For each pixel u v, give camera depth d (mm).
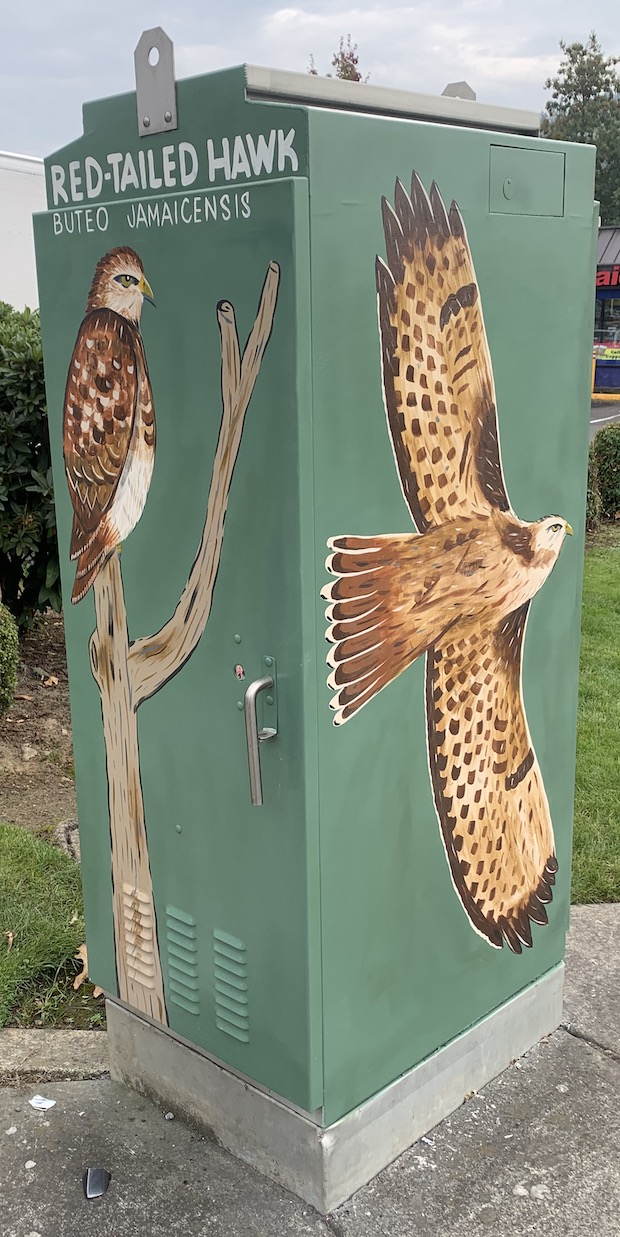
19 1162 2551
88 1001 3199
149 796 2467
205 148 2008
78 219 2256
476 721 2531
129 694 2441
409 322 2113
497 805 2656
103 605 2453
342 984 2291
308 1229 2338
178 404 2145
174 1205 2410
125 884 2609
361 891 2289
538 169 2367
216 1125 2580
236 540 2096
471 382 2307
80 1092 2803
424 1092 2590
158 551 2279
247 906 2299
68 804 4488
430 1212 2383
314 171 1852
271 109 1874
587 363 2662
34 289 13203
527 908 2830
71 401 2402
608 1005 3154
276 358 1926
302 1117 2367
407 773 2350
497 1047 2812
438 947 2541
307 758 2090
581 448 2703
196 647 2244
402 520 2193
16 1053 2943
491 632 2521
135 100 2119
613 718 5504
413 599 2264
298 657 2043
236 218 1926
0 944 3369
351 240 1947
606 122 63781
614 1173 2496
